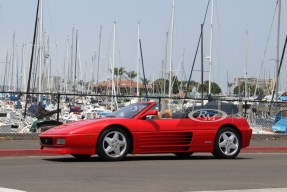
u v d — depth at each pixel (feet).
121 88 236.43
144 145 39.11
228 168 35.19
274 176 31.48
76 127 37.52
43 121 60.39
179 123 40.52
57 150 37.45
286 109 72.28
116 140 38.45
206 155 46.42
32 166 34.68
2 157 42.39
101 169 33.30
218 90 186.91
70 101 99.25
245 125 43.42
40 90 141.79
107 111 101.09
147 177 29.86
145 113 39.68
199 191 25.07
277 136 65.21
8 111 78.02
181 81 175.94
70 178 28.96
